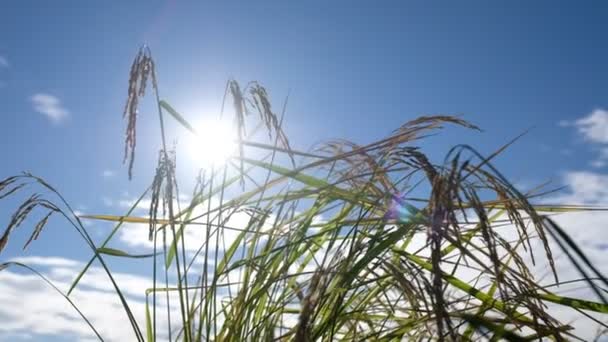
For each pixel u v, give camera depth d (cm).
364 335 97
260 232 97
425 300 73
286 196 93
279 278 88
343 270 79
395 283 84
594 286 79
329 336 88
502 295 76
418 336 90
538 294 83
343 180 90
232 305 95
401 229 83
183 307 91
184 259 93
